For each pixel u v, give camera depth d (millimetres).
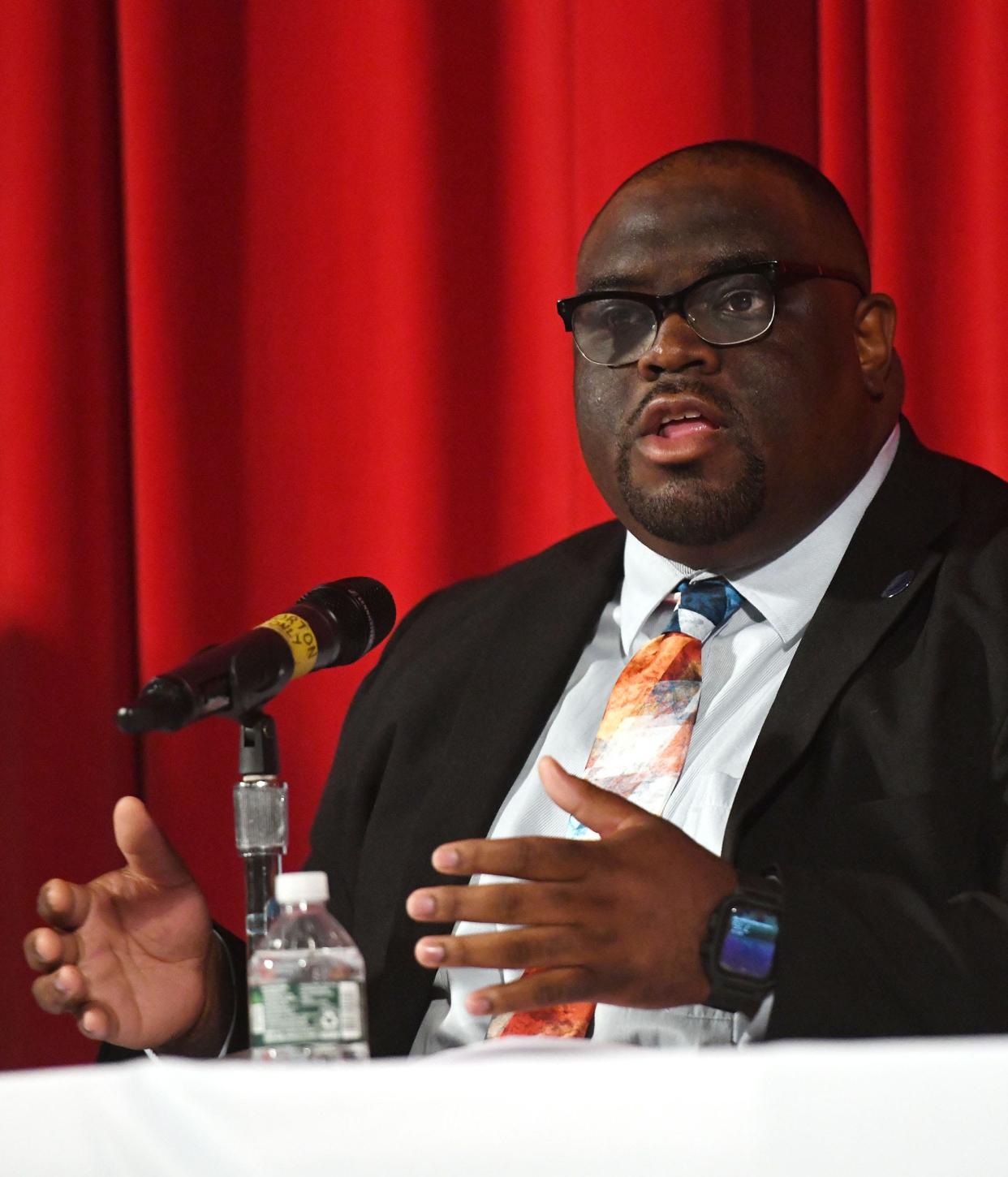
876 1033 4465
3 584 8945
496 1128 2723
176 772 8930
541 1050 3672
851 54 8625
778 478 5910
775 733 5637
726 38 8469
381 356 9062
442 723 6656
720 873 4312
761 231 5977
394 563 8961
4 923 8734
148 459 8984
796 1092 2682
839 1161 2658
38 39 9062
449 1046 5867
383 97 9117
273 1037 3797
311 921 4082
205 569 9039
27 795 8820
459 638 6871
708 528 5941
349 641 4945
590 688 6410
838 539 6176
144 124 9070
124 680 9141
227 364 9195
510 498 8992
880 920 4660
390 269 9055
